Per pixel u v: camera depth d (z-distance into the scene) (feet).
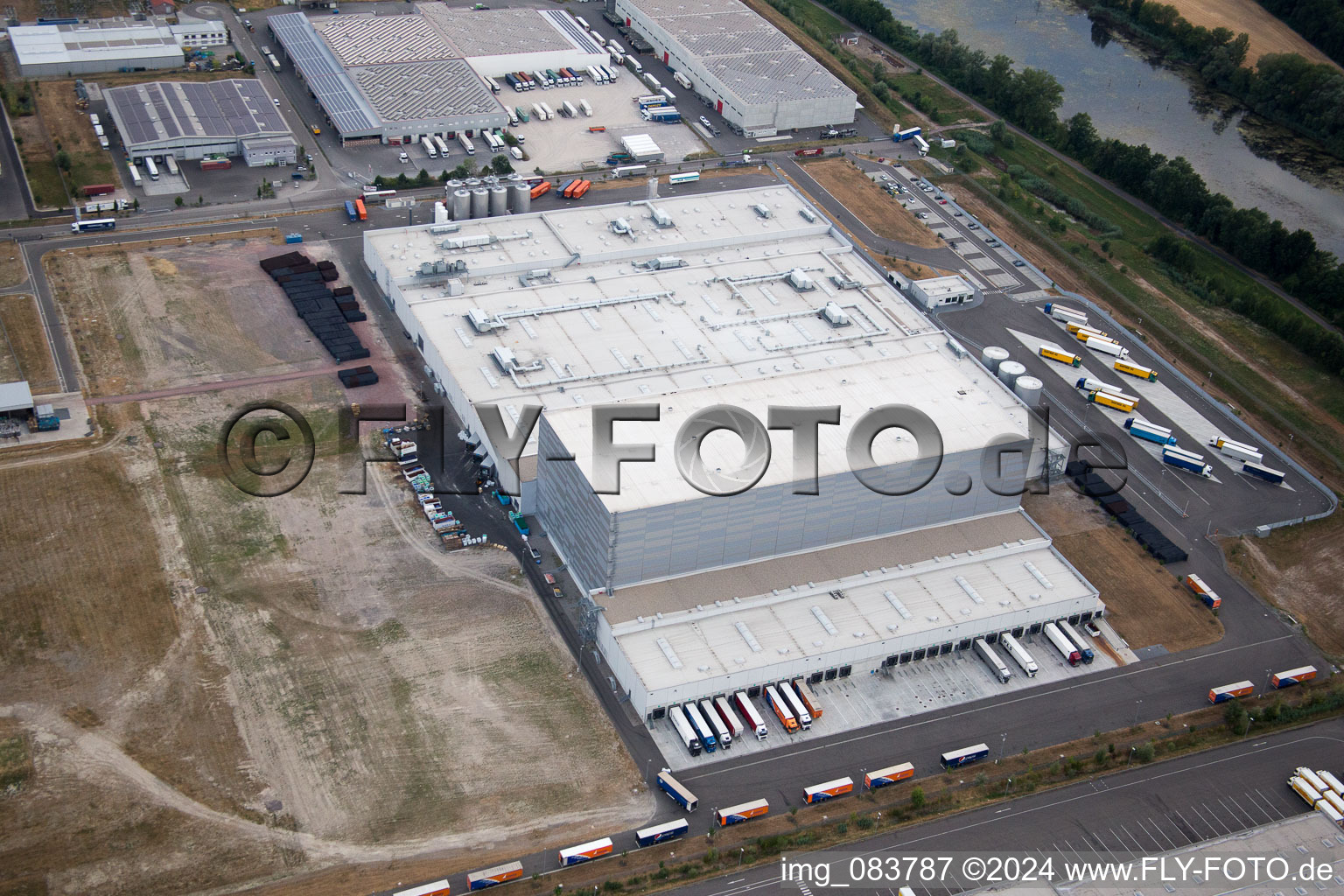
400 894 623.36
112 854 635.66
